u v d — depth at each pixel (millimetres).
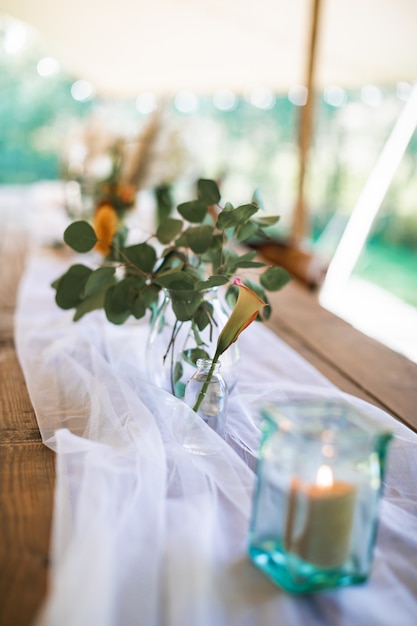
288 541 654
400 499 912
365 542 663
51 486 879
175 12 5840
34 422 1104
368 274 9750
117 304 1181
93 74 7219
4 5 5930
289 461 647
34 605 639
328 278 6090
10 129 11734
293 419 660
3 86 11609
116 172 2906
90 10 5891
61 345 1427
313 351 1632
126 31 6270
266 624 623
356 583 677
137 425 977
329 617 638
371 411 1158
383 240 9680
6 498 842
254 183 12242
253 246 3178
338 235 11125
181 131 2959
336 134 11062
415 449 1029
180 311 1073
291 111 12039
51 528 777
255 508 692
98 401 1055
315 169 11094
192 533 750
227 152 12172
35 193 5527
